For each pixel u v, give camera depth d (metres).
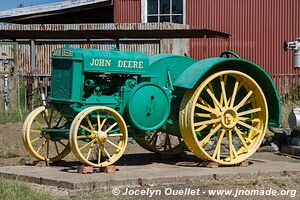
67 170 8.95
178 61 9.87
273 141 12.32
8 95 18.38
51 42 19.22
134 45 18.47
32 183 8.20
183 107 9.27
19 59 19.41
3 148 12.30
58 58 8.93
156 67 9.68
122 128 8.88
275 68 19.55
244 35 19.84
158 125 9.27
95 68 8.88
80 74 8.81
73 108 8.77
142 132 9.34
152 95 9.18
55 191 7.66
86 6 22.55
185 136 9.31
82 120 8.68
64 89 8.87
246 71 9.85
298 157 11.41
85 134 8.73
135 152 11.81
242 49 19.84
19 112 17.34
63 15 24.42
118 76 9.23
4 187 7.17
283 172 9.11
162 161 10.31
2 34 15.24
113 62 9.05
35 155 9.59
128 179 8.06
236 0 19.89
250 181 8.47
